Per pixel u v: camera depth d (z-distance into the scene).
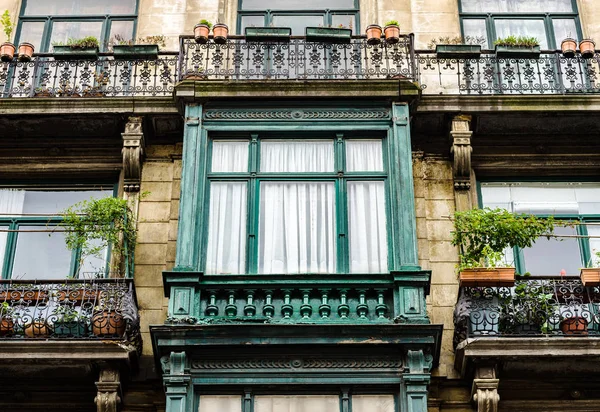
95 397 15.55
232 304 15.56
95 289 16.00
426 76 19.05
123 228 17.00
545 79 18.72
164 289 15.92
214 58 18.36
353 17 20.47
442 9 20.27
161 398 15.88
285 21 20.42
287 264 16.30
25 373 15.84
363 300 15.55
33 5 20.75
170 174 18.27
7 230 17.58
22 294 16.02
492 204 18.44
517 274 16.20
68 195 18.55
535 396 16.05
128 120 18.23
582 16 20.45
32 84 18.58
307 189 16.94
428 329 15.00
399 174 16.78
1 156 18.61
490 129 18.53
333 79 17.59
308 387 15.00
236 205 16.75
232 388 15.01
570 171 18.67
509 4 20.67
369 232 16.50
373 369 15.07
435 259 17.34
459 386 16.03
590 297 15.95
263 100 17.59
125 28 20.41
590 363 15.66
